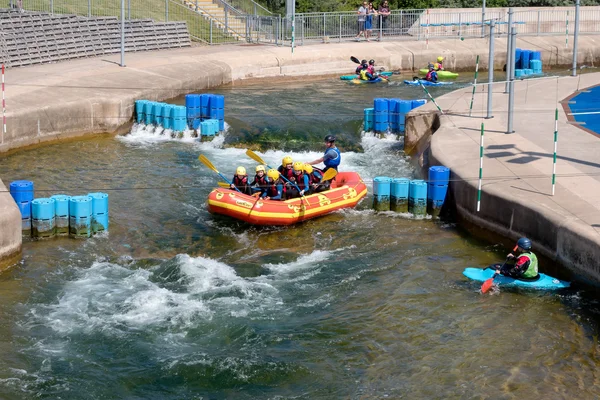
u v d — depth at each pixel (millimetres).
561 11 41969
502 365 11727
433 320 13086
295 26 37938
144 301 13625
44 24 30219
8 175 20000
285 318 13211
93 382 11289
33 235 16188
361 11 38906
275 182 17375
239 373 11594
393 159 22469
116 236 16484
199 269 14828
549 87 28000
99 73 28266
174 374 11562
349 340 12477
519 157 18484
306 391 11164
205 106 24453
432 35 40438
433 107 23875
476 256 15664
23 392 10961
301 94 30453
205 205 18453
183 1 40188
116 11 36594
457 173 17453
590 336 12531
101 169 20922
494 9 41469
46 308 13320
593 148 19219
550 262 14680
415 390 11133
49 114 23109
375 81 33406
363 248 16125
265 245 16328
